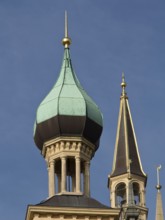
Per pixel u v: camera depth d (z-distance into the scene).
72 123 157.12
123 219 150.00
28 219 146.50
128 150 169.00
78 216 146.50
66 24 166.62
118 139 171.00
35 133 159.38
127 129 171.75
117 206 165.25
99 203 149.88
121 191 166.50
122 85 175.88
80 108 157.88
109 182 167.75
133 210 148.62
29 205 146.25
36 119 158.75
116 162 168.62
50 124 157.38
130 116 173.38
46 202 149.38
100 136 159.88
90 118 157.88
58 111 157.38
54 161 156.75
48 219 146.00
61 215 146.38
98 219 146.62
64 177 154.12
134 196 166.12
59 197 150.75
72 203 149.50
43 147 158.62
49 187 155.00
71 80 161.12
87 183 156.38
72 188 158.12
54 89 160.50
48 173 157.00
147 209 164.62
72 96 158.88
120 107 174.38
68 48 164.88
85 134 157.62
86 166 157.38
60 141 156.88
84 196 151.25
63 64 163.38
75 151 156.62
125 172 166.75
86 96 159.88
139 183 166.50
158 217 162.50
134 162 168.12
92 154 159.38
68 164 159.38
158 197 163.88
